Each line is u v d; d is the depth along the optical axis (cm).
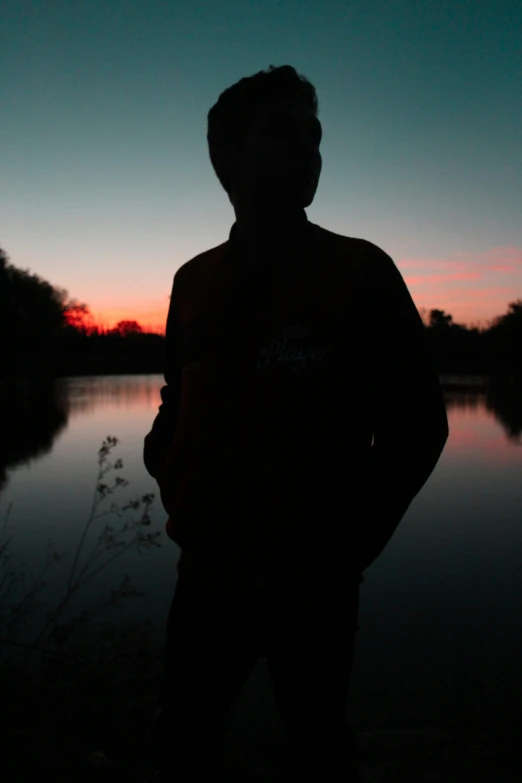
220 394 114
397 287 109
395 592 536
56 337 8094
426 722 296
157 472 147
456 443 1814
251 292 114
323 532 106
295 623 108
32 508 860
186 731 124
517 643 412
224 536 111
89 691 249
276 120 117
